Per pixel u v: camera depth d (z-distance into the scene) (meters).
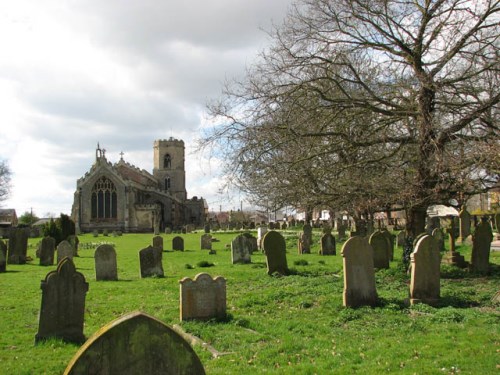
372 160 14.01
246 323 9.66
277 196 14.57
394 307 10.52
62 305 8.70
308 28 14.52
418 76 13.50
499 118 13.76
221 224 77.06
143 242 43.88
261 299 12.11
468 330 8.44
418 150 13.50
